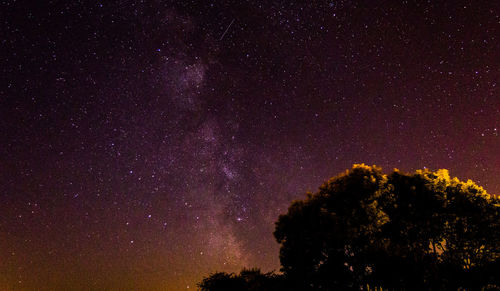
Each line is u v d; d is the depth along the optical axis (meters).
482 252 9.90
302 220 10.72
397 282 9.04
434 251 10.34
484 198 10.14
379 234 10.16
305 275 10.33
